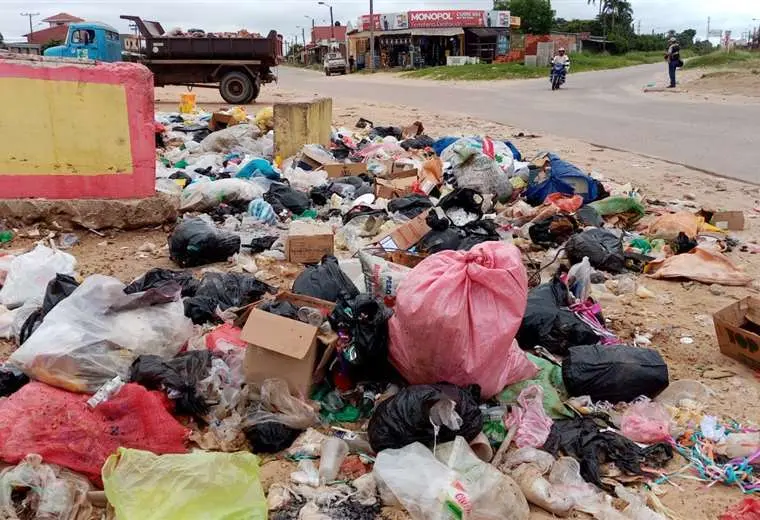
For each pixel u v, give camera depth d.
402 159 9.73
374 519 2.82
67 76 6.45
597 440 3.30
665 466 3.26
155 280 4.75
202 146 10.52
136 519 2.56
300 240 5.79
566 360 3.85
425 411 3.06
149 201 6.79
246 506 2.76
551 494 2.93
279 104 9.86
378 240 5.67
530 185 7.98
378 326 3.49
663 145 12.77
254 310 3.59
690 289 5.54
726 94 23.91
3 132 6.44
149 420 3.15
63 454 2.93
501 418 3.42
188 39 18.72
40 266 5.03
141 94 6.66
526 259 5.91
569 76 37.84
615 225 7.12
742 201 8.41
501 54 57.56
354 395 3.64
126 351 3.60
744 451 3.25
